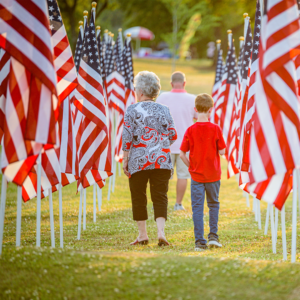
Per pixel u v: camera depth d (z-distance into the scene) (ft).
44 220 75.92
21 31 42.01
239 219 78.18
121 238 63.62
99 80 63.16
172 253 52.37
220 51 118.01
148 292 33.47
